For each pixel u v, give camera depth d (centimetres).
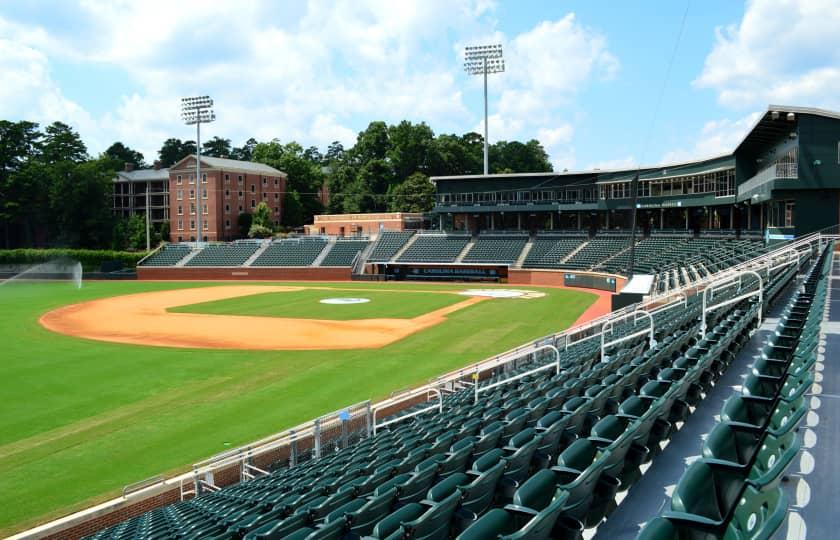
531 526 475
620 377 1244
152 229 11275
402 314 5134
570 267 7494
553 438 903
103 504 1659
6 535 1559
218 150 17100
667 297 3256
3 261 9631
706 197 6391
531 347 2664
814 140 4034
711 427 991
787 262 2497
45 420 2409
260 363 3353
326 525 789
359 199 12938
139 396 2723
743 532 425
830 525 596
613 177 7612
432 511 646
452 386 2623
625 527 689
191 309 5556
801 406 629
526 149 15100
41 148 12100
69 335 4259
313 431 1917
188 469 1947
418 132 13250
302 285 7875
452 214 9144
